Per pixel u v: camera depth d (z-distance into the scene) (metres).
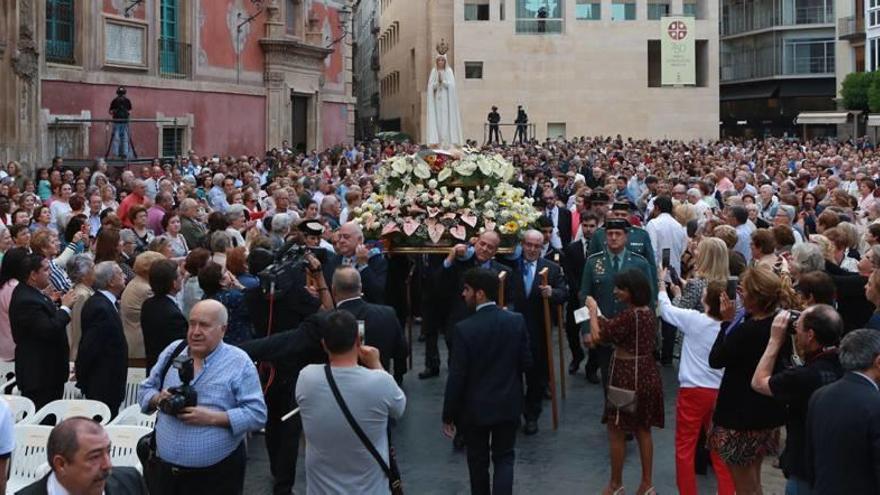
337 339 5.70
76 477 4.44
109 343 7.93
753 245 9.56
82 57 26.12
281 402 7.87
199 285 8.62
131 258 10.72
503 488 7.12
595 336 7.77
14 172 19.83
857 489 5.16
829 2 65.19
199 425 5.89
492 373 7.18
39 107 23.81
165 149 29.73
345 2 41.56
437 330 12.08
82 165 24.56
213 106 31.94
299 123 38.34
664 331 12.53
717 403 7.02
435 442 9.56
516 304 9.88
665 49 58.22
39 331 8.20
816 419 5.38
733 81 72.12
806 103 66.88
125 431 7.07
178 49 30.42
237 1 33.44
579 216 15.66
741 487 6.90
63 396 8.51
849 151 32.34
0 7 22.53
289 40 35.50
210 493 6.02
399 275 12.27
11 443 5.40
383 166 11.84
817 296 6.81
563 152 36.31
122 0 27.73
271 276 8.23
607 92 59.50
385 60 79.44
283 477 7.86
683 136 59.69
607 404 7.83
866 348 5.26
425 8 64.69
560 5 59.66
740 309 7.37
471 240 10.70
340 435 5.62
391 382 5.75
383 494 5.75
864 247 11.48
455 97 15.77
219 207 17.55
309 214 13.17
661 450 9.34
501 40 59.19
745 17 71.00
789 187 16.16
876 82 52.00
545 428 10.04
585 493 8.18
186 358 6.23
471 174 11.18
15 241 11.34
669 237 12.29
